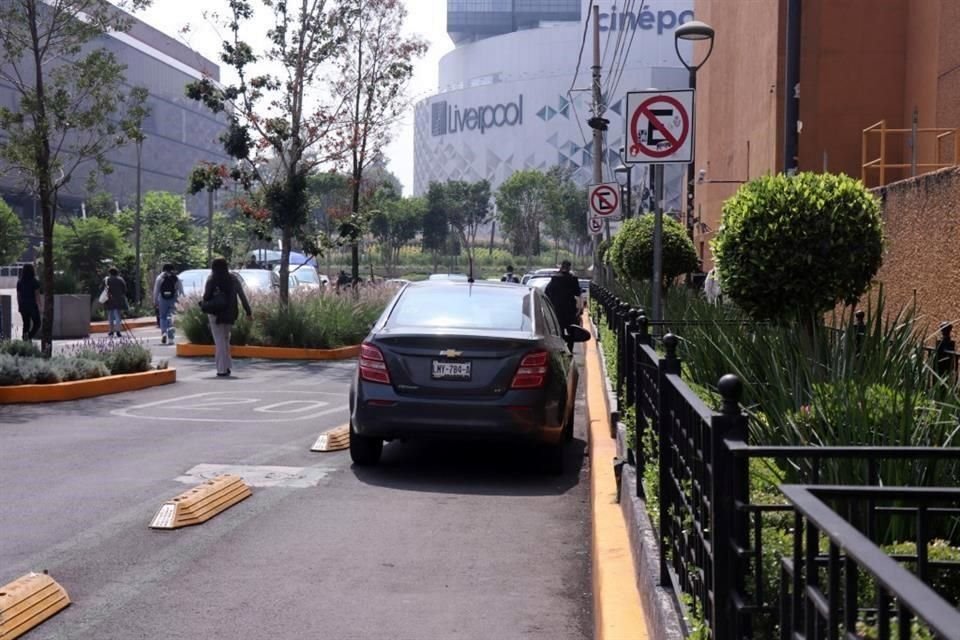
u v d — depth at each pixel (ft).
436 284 35.40
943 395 19.34
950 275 33.40
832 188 29.14
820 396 17.28
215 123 317.22
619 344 31.78
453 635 17.97
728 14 101.71
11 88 139.03
